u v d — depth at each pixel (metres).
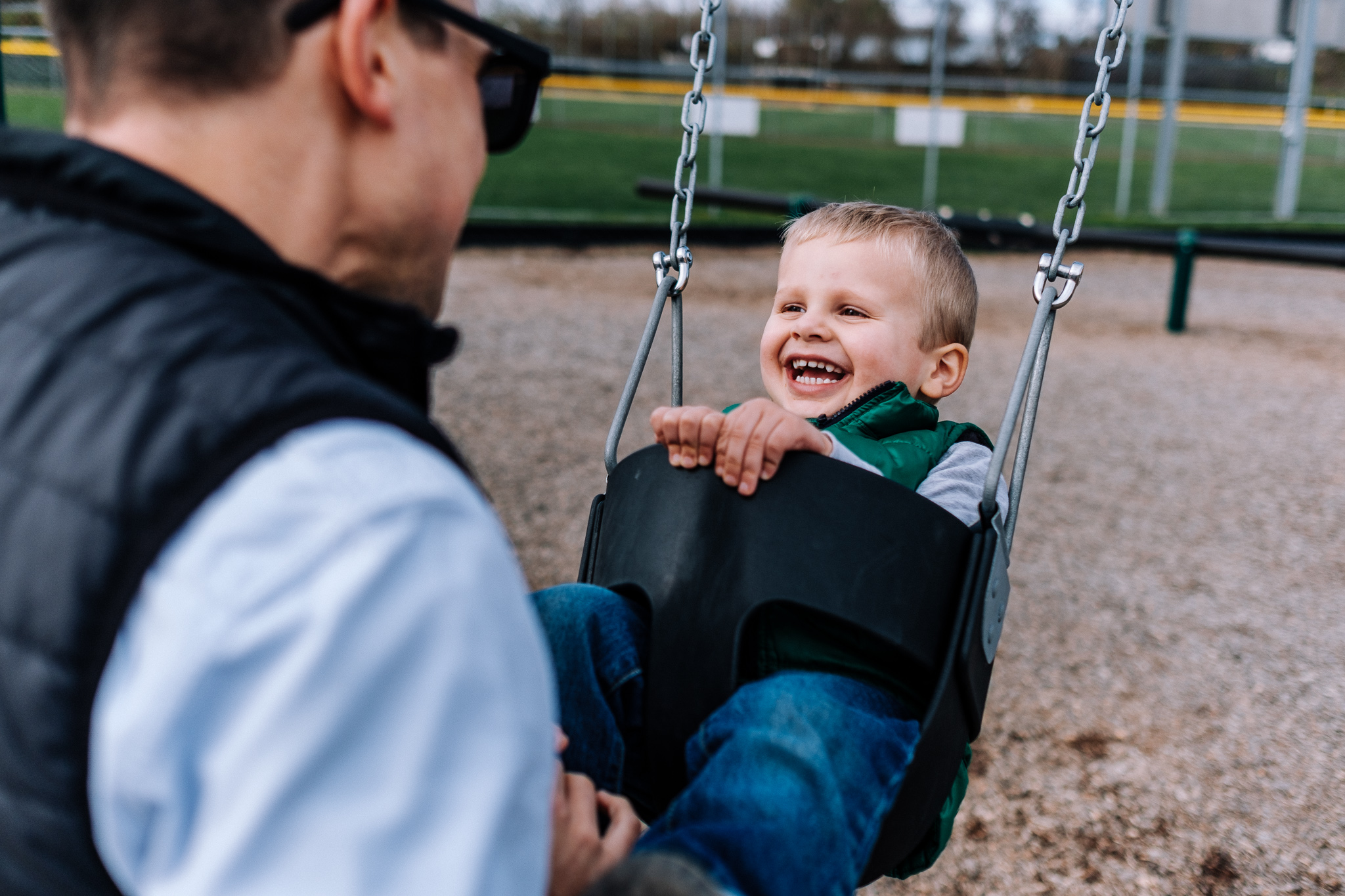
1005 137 22.02
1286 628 3.19
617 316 7.39
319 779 0.44
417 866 0.45
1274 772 2.48
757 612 1.01
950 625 0.97
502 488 4.09
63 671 0.46
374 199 0.62
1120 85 22.11
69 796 0.48
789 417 0.99
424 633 0.46
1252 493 4.36
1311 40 14.01
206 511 0.47
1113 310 8.45
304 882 0.43
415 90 0.63
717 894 0.64
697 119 1.26
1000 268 10.42
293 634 0.44
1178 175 18.55
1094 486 4.40
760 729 0.86
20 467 0.49
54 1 0.58
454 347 0.68
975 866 2.17
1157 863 2.17
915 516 0.96
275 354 0.52
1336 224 14.00
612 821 0.79
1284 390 6.05
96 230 0.56
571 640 1.03
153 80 0.56
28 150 0.57
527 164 15.41
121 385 0.50
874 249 1.38
